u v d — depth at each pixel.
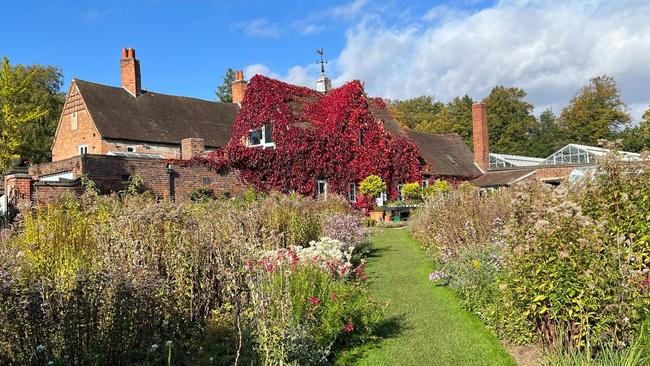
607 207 5.89
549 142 65.50
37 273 5.79
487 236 10.49
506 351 5.95
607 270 4.89
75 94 30.39
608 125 60.72
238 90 37.78
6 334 4.07
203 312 5.96
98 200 10.77
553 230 5.03
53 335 4.32
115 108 29.59
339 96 29.52
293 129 25.89
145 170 19.55
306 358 5.32
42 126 40.56
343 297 6.32
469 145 64.38
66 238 7.68
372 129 29.95
